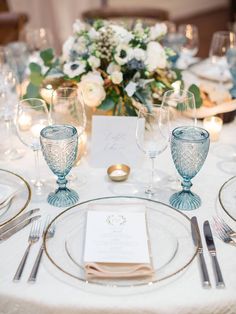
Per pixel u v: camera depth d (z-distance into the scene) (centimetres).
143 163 140
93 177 133
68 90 130
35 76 161
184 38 221
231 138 157
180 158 113
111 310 87
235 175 133
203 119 161
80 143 133
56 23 414
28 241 104
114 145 138
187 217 109
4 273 95
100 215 107
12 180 128
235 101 161
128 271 91
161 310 88
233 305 90
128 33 148
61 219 109
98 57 146
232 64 190
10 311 91
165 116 118
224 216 114
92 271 91
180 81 157
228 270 96
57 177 132
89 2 421
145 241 99
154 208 112
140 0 558
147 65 145
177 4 611
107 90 147
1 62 194
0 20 285
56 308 88
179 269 93
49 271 95
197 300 89
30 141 125
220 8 672
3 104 156
